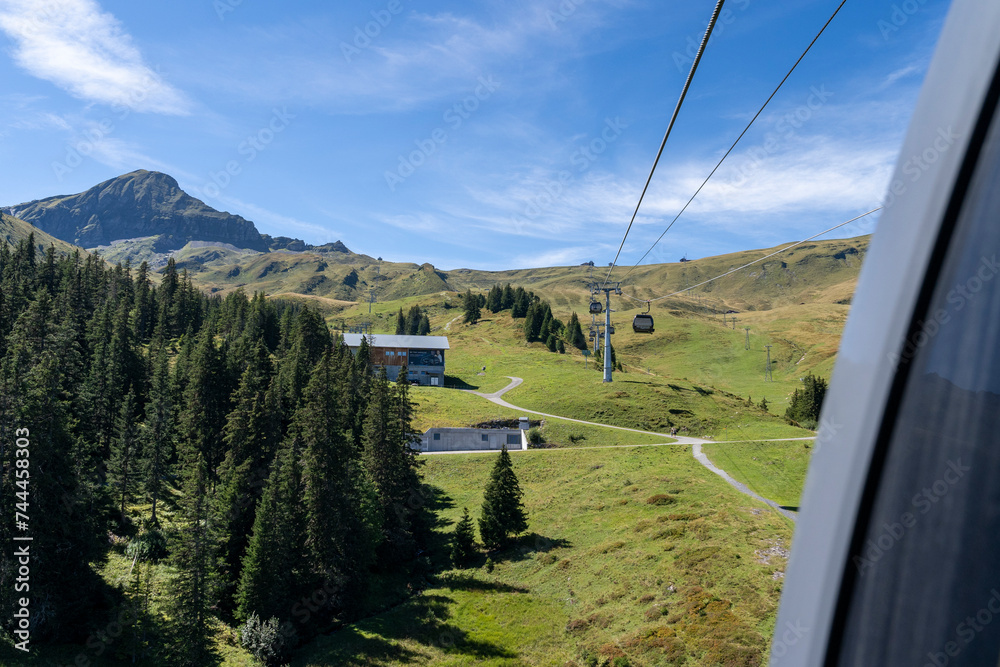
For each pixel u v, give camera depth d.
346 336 157.62
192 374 86.44
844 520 2.14
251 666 48.84
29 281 139.38
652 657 37.16
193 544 51.34
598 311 129.25
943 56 2.20
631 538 56.69
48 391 53.66
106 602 52.44
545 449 96.50
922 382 1.95
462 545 65.62
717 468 73.25
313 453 62.00
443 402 126.94
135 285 170.25
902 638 1.83
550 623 47.94
